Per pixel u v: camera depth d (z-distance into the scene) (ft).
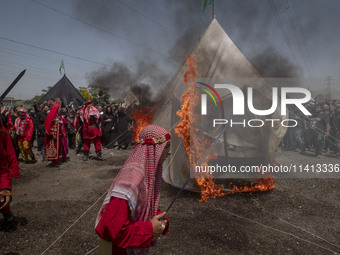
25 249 9.96
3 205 9.17
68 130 32.55
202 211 13.16
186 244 10.07
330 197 15.47
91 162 24.70
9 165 9.74
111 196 4.46
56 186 17.61
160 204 14.05
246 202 14.42
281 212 13.23
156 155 4.82
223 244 10.10
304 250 9.76
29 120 24.25
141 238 4.39
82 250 9.87
